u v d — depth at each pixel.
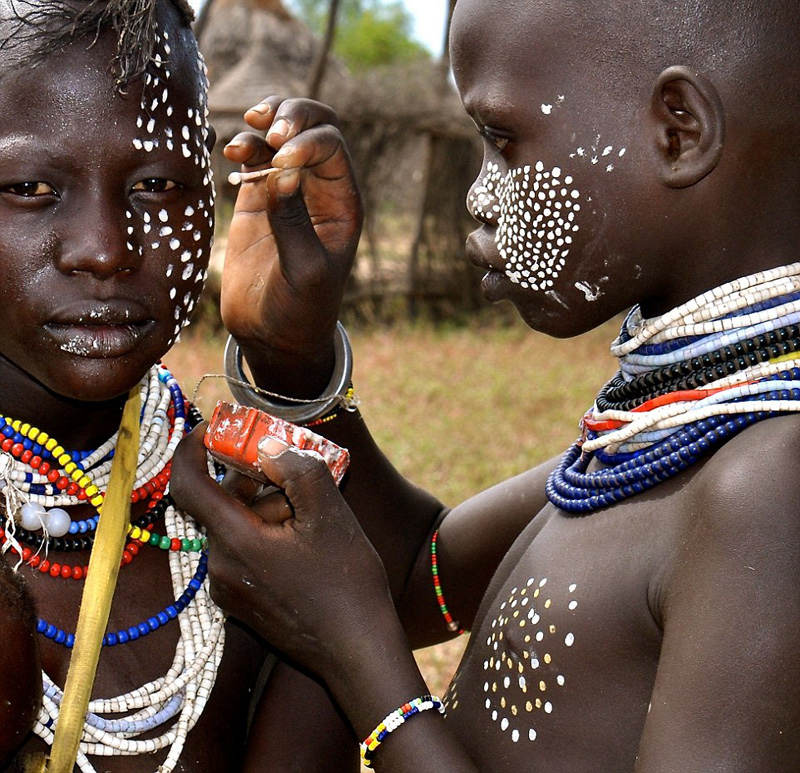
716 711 1.33
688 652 1.36
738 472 1.40
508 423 7.82
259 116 1.88
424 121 11.55
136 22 1.46
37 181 1.45
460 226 12.09
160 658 1.68
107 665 1.64
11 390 1.63
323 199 1.91
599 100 1.54
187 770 1.67
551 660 1.58
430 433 7.48
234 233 1.98
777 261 1.54
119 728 1.59
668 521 1.51
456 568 2.17
